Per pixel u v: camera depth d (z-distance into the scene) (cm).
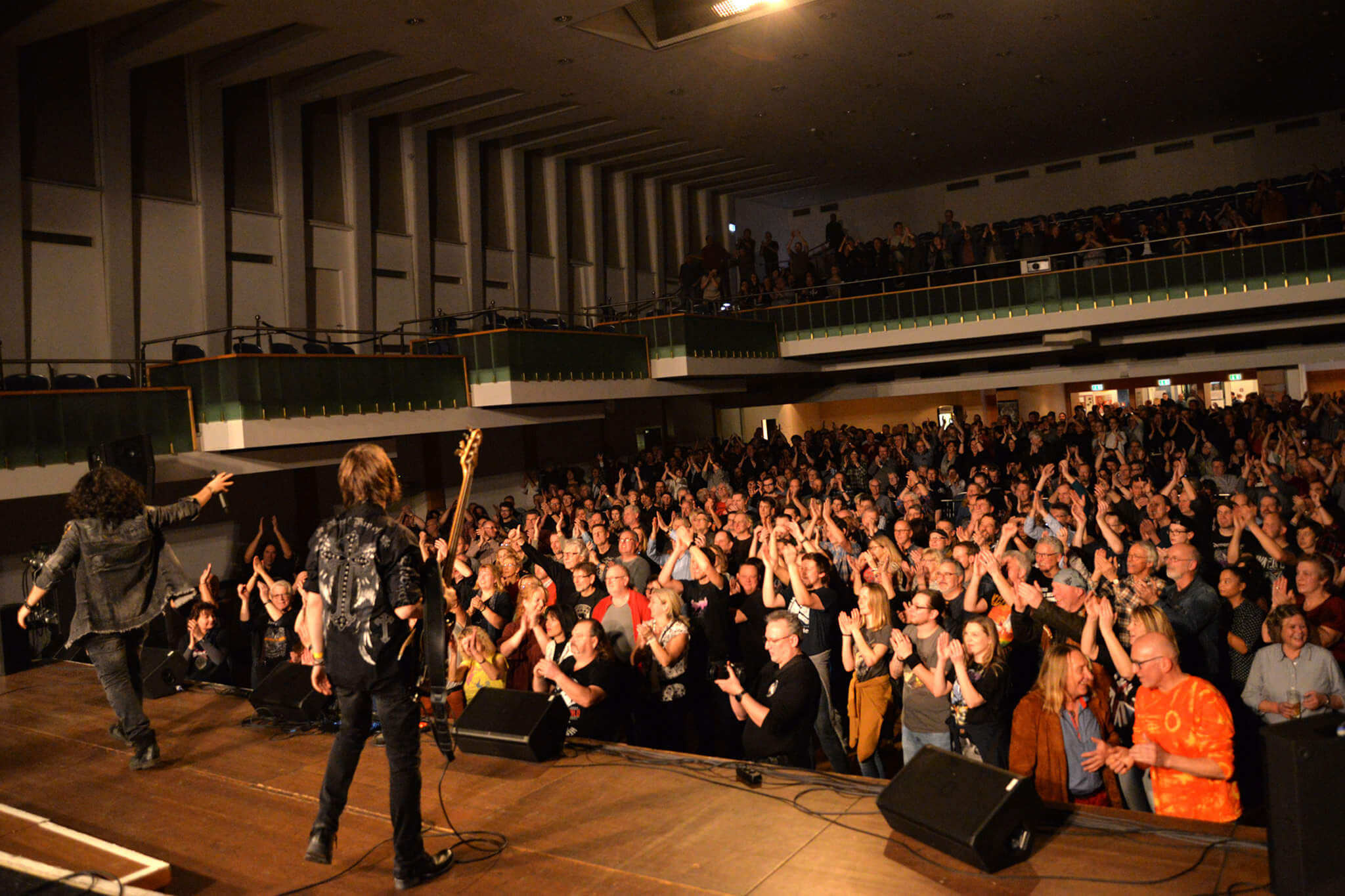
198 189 1434
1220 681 527
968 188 2655
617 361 1650
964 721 429
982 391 2291
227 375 1123
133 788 413
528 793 385
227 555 1399
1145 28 1553
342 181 1673
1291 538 694
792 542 748
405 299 1786
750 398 2425
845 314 1941
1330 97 2103
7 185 1204
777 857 320
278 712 477
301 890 315
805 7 1370
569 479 1745
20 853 339
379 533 302
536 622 555
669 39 1461
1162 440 1412
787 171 2422
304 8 1206
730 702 573
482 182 1956
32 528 1128
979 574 531
